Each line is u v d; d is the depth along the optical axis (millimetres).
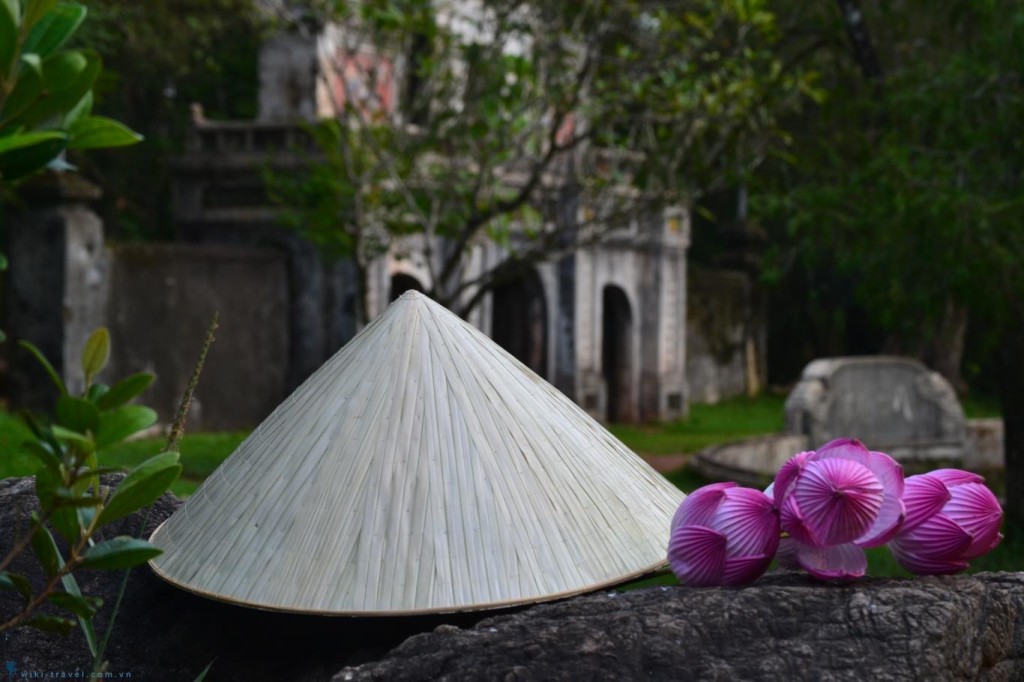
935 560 1505
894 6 12328
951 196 7879
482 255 18281
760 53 10977
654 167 11492
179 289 15734
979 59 8969
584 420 1934
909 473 15695
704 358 24953
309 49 16562
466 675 1358
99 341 1414
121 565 1404
